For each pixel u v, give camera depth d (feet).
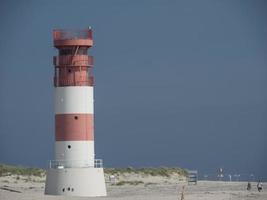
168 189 542.98
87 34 430.61
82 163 421.59
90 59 426.92
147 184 634.02
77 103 422.00
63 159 422.00
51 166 424.87
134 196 441.68
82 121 422.00
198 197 439.22
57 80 425.28
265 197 448.65
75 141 421.18
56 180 420.77
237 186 602.03
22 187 554.46
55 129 425.69
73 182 418.31
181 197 405.59
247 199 433.48
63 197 410.31
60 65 424.05
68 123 421.59
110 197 421.18
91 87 426.92
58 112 424.46
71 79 422.82
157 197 431.02
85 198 408.67
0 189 481.46
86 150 422.82
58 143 423.64
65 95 422.82
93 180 420.77
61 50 426.51
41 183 621.72
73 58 422.82
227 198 436.35
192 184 641.81
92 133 426.10
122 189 545.44
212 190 531.50
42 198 405.18
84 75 424.46
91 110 426.51
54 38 428.15
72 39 423.23
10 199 403.13
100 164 427.33
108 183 637.71
